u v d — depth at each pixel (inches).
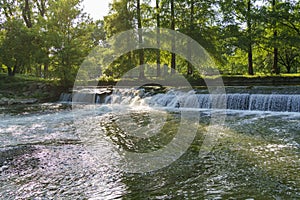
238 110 525.0
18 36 922.7
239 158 237.8
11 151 270.1
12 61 963.3
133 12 912.3
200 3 846.5
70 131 368.2
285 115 445.7
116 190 180.9
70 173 210.7
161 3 873.5
